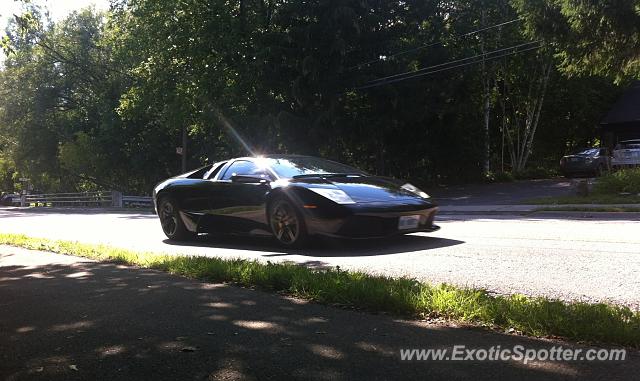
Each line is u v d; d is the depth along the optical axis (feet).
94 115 135.95
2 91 138.72
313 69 76.23
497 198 68.03
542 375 10.68
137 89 99.55
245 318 15.21
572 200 54.44
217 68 89.25
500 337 12.90
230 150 107.24
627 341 12.06
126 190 144.97
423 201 26.66
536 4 68.90
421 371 11.09
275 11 84.12
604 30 65.51
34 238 37.99
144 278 21.26
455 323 14.10
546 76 108.17
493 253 24.41
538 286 17.97
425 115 83.66
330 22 76.02
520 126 122.21
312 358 12.02
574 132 132.67
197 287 19.27
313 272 19.36
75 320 15.69
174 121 95.20
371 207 24.59
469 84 92.43
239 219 29.32
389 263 22.74
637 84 122.31
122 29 107.34
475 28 97.25
